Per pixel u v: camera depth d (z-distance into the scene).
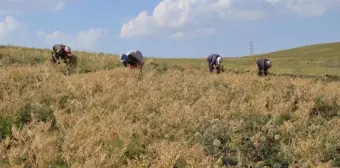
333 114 10.07
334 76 22.56
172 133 7.84
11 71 11.09
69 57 17.34
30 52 20.27
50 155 6.38
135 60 15.66
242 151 7.50
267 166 7.06
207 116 8.55
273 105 10.05
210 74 16.36
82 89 10.12
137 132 7.75
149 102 9.38
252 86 12.23
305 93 11.38
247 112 9.27
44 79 10.77
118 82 11.43
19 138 6.98
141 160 6.66
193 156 6.73
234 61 34.59
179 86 11.57
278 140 8.12
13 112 8.06
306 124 8.97
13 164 6.11
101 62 19.02
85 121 7.97
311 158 7.27
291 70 27.52
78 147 6.79
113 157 6.59
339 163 7.27
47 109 8.59
